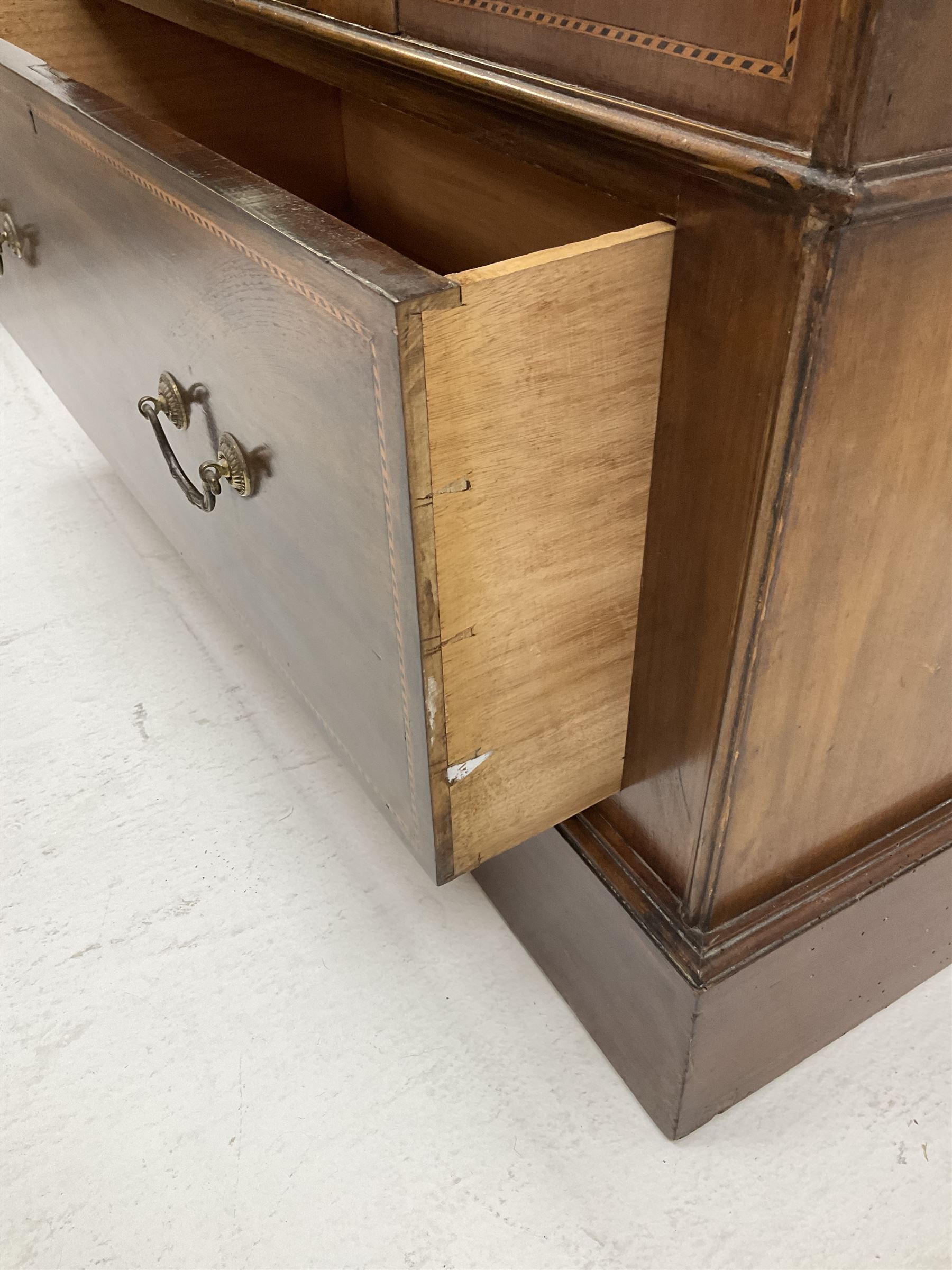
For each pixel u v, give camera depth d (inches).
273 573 28.3
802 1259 28.3
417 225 38.2
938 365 18.7
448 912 38.1
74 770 43.7
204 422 27.9
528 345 17.8
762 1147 31.0
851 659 23.2
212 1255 28.3
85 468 62.4
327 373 19.1
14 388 70.2
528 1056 33.4
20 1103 31.9
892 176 14.9
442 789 23.5
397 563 19.8
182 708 46.7
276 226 18.3
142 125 24.6
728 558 20.3
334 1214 29.2
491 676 22.4
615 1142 31.1
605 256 17.7
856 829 28.9
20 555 55.6
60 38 39.0
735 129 16.0
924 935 33.3
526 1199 29.6
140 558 55.5
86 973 35.8
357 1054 33.4
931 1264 28.1
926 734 27.9
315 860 39.9
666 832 26.9
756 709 22.1
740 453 18.9
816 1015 31.8
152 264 26.2
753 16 14.9
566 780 26.4
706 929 26.9
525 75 19.7
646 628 24.1
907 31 13.6
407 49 22.2
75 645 50.1
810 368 16.8
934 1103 32.2
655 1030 29.3
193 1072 32.8
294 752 44.6
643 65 17.3
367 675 24.5
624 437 20.6
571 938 32.3
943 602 24.1
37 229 36.8
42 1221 29.1
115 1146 30.8
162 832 41.0
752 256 16.8
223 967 36.1
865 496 19.9
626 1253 28.4
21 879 39.1
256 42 29.5
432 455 17.9
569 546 21.5
